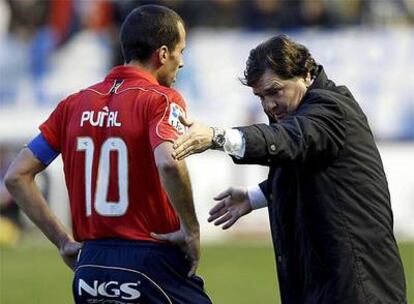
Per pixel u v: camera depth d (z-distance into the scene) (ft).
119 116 73.31
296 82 69.92
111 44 224.94
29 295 147.13
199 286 75.41
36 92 223.71
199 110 222.07
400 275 69.82
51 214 78.13
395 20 230.27
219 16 225.97
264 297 144.77
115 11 226.17
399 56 221.66
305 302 69.87
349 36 223.10
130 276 73.15
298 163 66.44
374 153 69.67
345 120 68.13
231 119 221.46
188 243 73.36
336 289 68.49
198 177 214.69
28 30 225.35
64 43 225.15
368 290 68.39
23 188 77.15
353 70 222.69
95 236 74.28
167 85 76.48
